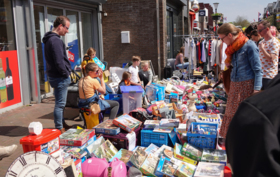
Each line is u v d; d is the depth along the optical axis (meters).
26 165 2.19
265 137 0.89
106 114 6.22
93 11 10.35
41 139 2.59
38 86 7.07
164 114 4.48
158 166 3.12
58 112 4.53
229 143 1.03
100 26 10.42
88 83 4.40
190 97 5.70
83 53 10.02
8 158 3.66
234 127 1.00
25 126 5.20
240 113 1.01
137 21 10.21
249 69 3.40
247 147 0.93
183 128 3.91
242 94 3.46
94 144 3.38
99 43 10.48
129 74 6.43
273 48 4.75
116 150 3.51
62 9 8.74
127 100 5.60
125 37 10.30
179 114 4.82
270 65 4.80
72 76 5.69
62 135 3.46
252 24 6.03
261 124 0.91
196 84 8.48
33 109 6.51
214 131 3.58
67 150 3.19
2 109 6.23
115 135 3.70
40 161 2.28
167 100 6.43
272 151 0.87
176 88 7.39
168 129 3.88
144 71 7.51
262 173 0.86
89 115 4.44
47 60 4.47
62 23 4.45
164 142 3.77
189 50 9.71
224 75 3.73
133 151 3.59
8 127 5.12
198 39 9.87
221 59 8.47
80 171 2.91
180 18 15.81
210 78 10.19
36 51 6.97
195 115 4.52
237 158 0.96
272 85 1.05
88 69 4.46
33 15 6.80
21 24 6.73
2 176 3.18
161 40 10.30
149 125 3.98
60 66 4.32
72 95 5.55
